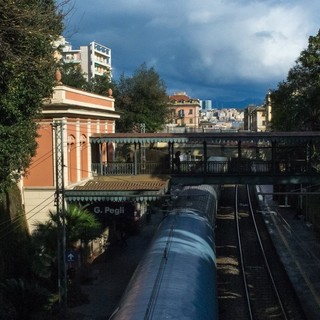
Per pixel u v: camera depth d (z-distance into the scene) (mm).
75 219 20359
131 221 30688
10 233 21391
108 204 25219
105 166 29328
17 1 14156
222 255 27531
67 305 18578
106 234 27781
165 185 26922
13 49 14930
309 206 35250
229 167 29906
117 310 11609
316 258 26266
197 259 15234
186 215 20875
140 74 55250
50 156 24375
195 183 29828
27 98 15883
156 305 10914
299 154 35781
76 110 25344
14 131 15195
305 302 19656
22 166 16734
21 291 16094
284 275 23531
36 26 15109
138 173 29781
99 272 23500
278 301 19734
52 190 24422
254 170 30312
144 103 55031
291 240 30625
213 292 13922
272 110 56000
